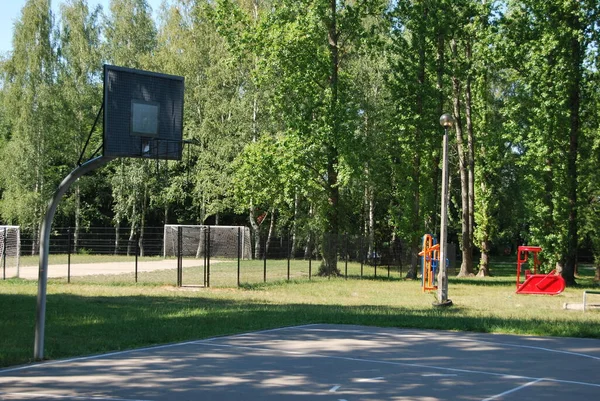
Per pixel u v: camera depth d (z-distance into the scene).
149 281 31.45
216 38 51.66
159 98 11.82
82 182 55.97
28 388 8.95
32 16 52.22
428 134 36.28
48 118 52.12
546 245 33.50
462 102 48.00
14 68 53.44
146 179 55.47
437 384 9.41
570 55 32.53
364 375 10.02
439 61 36.56
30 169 52.66
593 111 34.44
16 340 13.05
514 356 11.84
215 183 51.47
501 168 53.78
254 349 12.48
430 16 36.06
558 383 9.53
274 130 48.09
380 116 39.03
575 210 33.59
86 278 32.81
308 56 35.00
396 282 34.06
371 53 37.12
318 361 11.23
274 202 38.34
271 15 35.56
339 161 35.59
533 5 32.84
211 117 50.50
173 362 11.05
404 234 37.75
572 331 14.88
